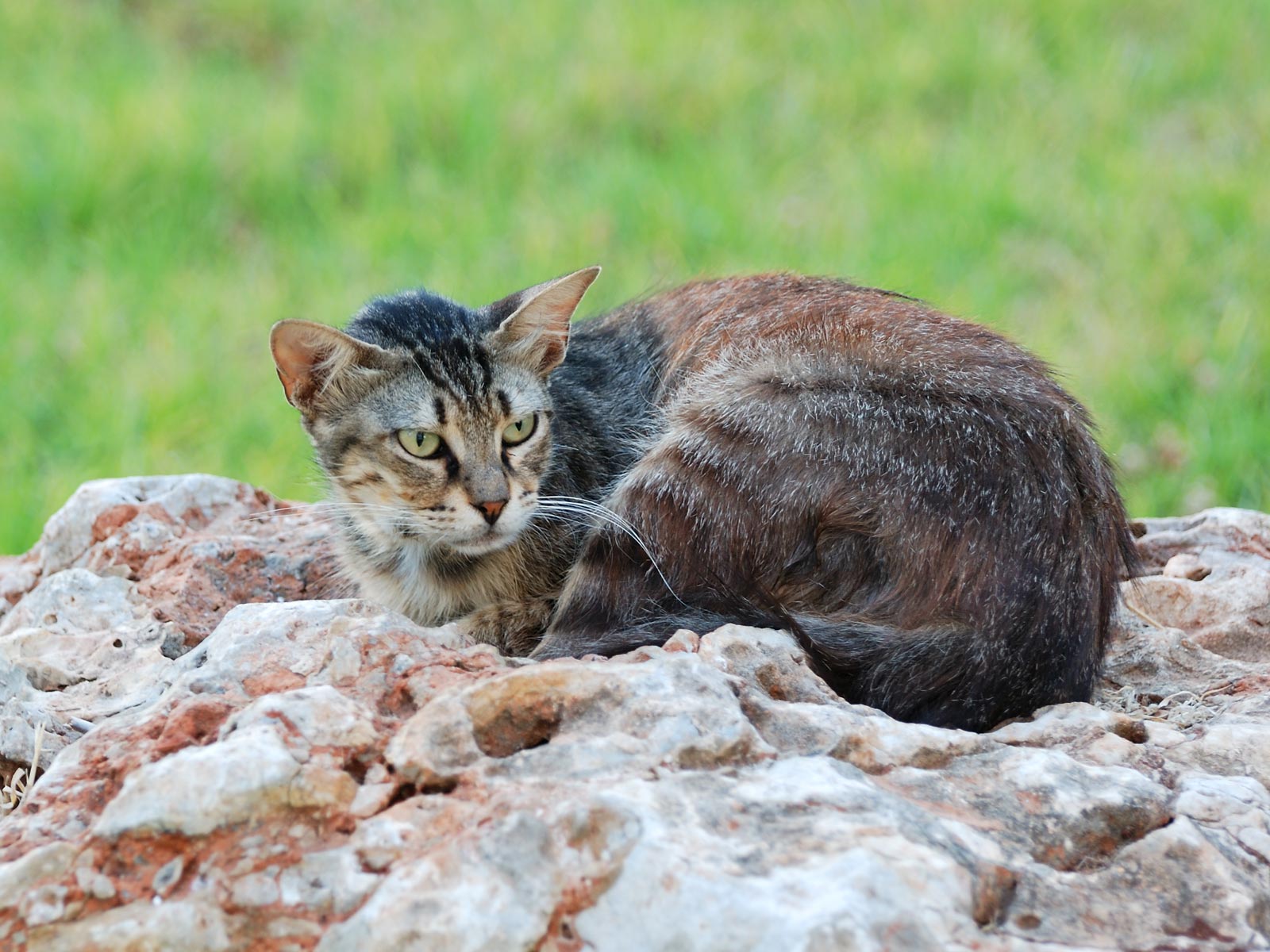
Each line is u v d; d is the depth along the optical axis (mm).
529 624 11023
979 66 31125
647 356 12703
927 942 6086
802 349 10766
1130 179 26703
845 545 9609
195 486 13297
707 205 25828
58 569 12695
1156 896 6816
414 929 6328
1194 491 19328
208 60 33188
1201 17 33250
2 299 23438
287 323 10852
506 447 11141
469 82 29984
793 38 32875
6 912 6645
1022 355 10805
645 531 9945
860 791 6941
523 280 23344
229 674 8109
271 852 6750
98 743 7766
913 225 25109
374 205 26594
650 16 32844
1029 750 7758
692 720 7312
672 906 6227
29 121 27984
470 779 7059
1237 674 10312
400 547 11562
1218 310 23125
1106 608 9703
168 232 26016
